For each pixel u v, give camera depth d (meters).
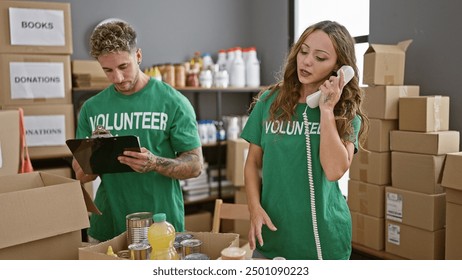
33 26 2.99
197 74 3.78
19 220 1.10
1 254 1.09
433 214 2.54
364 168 2.91
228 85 3.91
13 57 2.95
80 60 3.41
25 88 3.01
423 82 2.89
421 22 2.87
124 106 1.65
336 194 1.43
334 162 1.30
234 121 3.89
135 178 1.64
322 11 3.71
